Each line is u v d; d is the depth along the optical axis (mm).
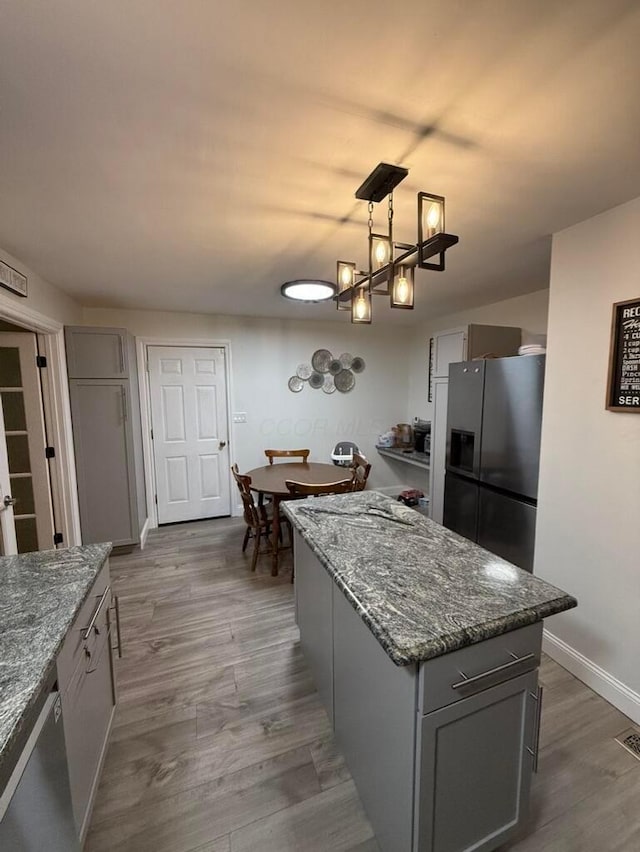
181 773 1501
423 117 1148
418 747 993
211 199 1655
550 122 1170
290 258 2402
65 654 1117
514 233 2035
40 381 2904
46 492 2932
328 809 1377
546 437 2125
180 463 4246
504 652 1079
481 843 1135
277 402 4574
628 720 1732
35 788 872
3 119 1138
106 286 3006
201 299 3475
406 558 1443
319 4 801
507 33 868
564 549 2047
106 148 1296
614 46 890
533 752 1158
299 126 1192
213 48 905
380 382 5059
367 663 1249
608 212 1771
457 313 4223
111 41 883
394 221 1875
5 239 2033
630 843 1267
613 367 1761
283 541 3730
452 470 3020
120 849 1257
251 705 1827
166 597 2771
